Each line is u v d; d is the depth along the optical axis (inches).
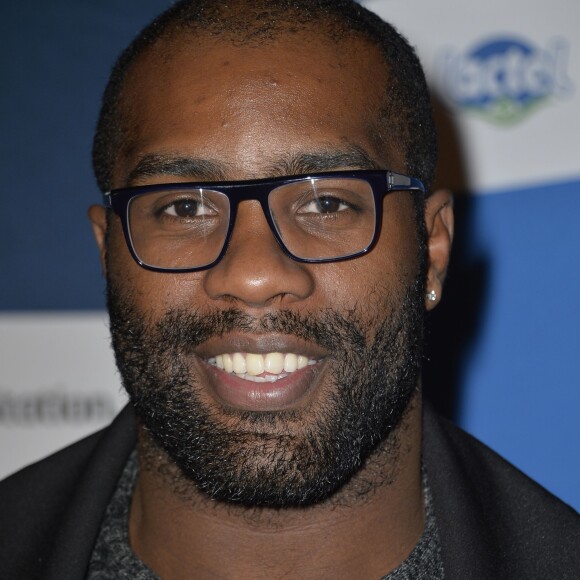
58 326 130.0
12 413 130.4
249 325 61.2
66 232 129.7
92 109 128.8
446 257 74.8
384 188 63.6
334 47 66.3
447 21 121.3
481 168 121.1
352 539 66.0
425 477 72.5
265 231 61.2
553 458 119.3
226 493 62.6
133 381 65.5
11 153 129.8
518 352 120.3
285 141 62.4
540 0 119.6
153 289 63.6
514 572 68.1
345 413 62.7
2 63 129.4
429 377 121.5
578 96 119.0
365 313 63.1
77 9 128.5
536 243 120.0
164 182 63.4
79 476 76.6
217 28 66.4
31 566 72.9
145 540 69.2
